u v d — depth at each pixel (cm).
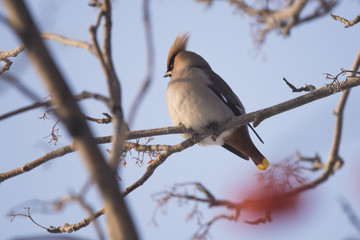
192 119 1080
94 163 288
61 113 287
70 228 876
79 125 288
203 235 875
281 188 775
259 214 736
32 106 418
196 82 1091
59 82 284
